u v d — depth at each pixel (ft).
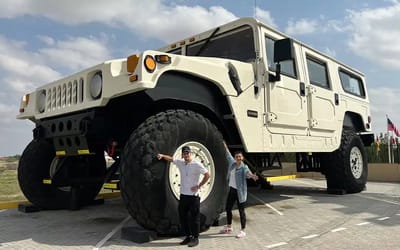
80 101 15.97
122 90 14.05
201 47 22.65
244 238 14.75
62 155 18.83
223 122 17.92
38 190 21.38
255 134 18.99
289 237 14.93
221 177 16.28
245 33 20.72
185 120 15.11
